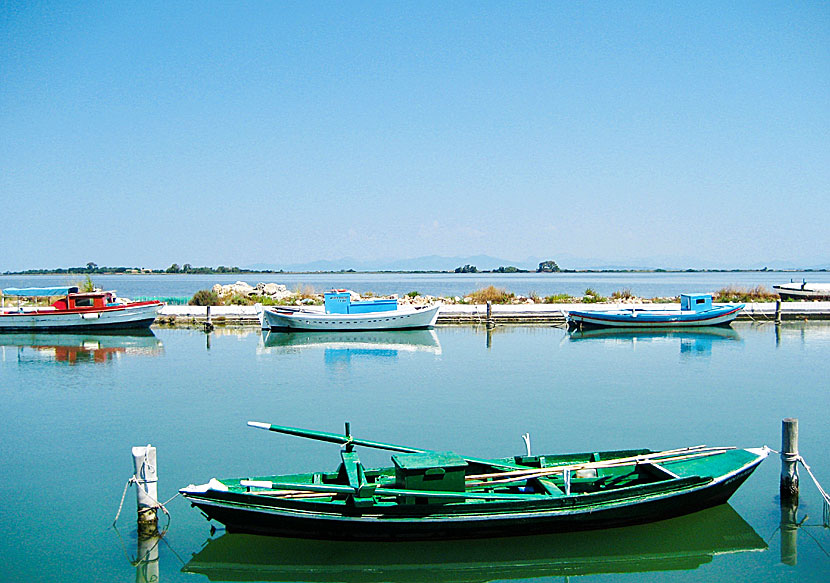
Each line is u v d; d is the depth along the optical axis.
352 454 13.12
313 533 11.64
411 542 11.69
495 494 12.15
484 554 11.80
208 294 60.50
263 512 11.27
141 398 23.81
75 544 12.32
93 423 20.34
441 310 52.12
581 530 12.04
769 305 53.31
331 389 25.14
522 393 24.12
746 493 14.36
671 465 13.37
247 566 11.66
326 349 36.78
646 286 124.62
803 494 14.28
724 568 11.60
